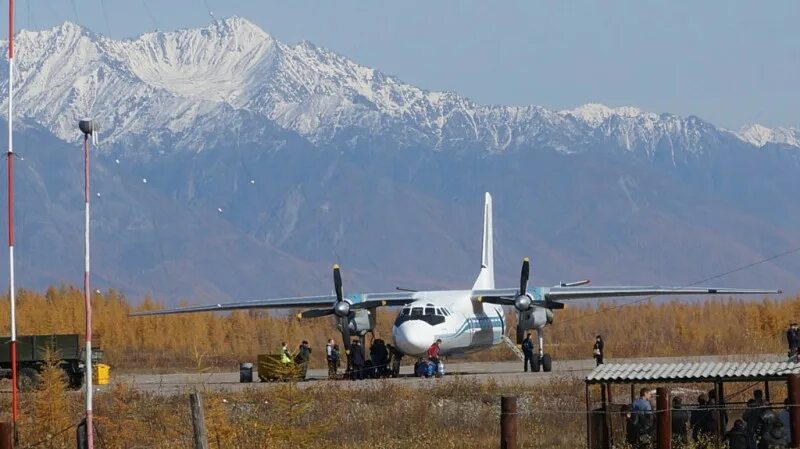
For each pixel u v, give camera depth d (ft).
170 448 347.36
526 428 398.42
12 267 379.35
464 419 422.00
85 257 311.06
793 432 309.83
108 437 356.18
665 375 327.67
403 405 461.78
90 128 313.12
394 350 632.79
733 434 318.65
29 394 470.80
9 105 377.91
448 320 619.67
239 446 321.93
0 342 584.40
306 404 331.98
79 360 596.29
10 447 276.82
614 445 335.47
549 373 642.22
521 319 654.12
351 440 383.04
